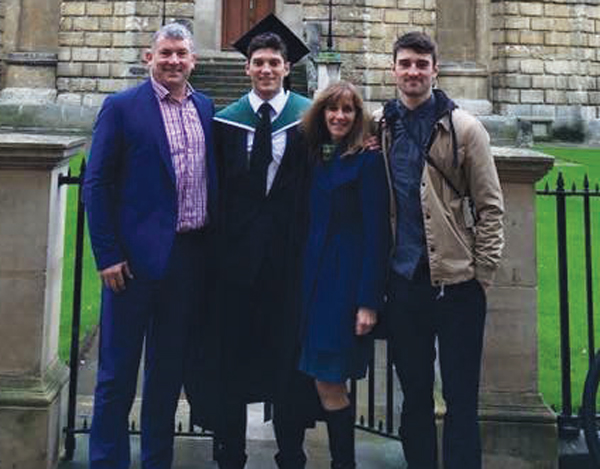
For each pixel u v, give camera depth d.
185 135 4.48
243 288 4.64
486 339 4.96
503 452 4.90
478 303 4.18
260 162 4.57
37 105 24.58
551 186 15.32
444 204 4.13
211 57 26.89
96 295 9.33
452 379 4.16
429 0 25.25
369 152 4.34
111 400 4.35
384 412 6.27
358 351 4.38
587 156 22.02
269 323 4.72
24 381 4.85
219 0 29.34
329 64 20.83
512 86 26.08
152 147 4.38
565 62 26.42
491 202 4.08
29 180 4.86
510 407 4.93
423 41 4.16
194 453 5.29
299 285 4.50
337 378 4.30
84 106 24.61
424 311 4.24
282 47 4.65
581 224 12.66
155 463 4.43
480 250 4.11
